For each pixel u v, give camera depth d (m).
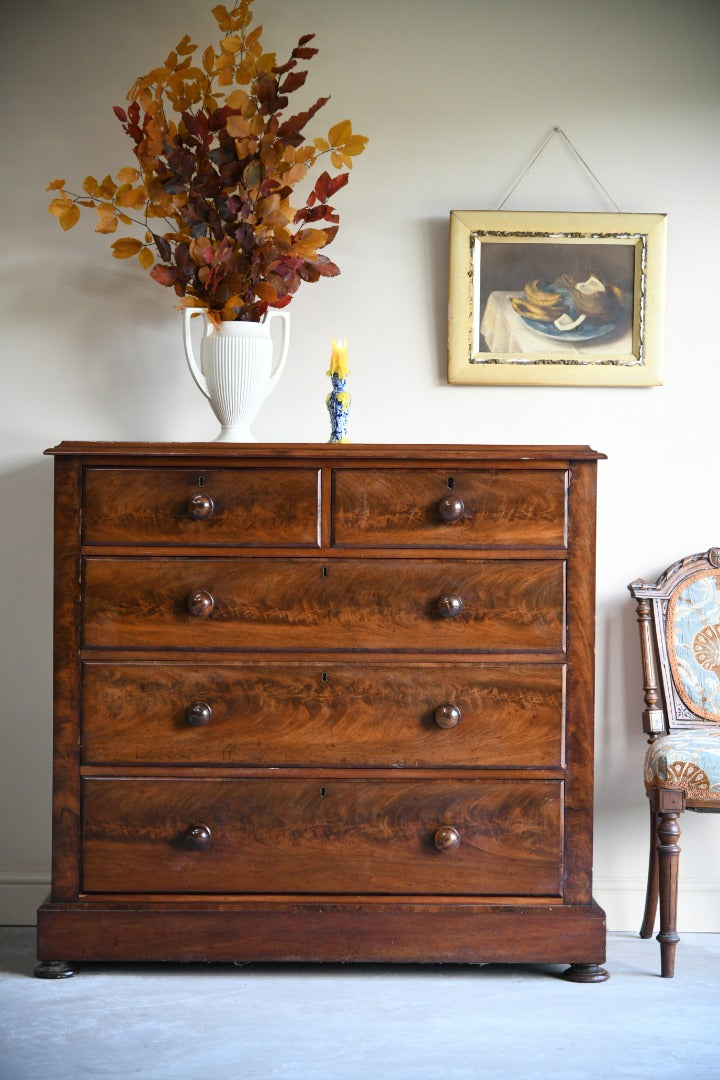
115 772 2.75
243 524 2.74
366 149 3.32
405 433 3.34
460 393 3.34
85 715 2.75
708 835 3.32
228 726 2.74
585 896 2.75
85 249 3.31
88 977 2.81
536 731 2.74
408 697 2.74
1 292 3.32
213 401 3.04
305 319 3.33
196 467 2.74
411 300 3.33
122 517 2.74
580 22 3.32
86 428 3.33
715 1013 2.62
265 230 3.05
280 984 2.78
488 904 2.74
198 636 2.74
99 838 2.75
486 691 2.74
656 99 3.33
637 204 3.33
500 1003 2.67
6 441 3.32
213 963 2.92
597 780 3.35
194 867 2.75
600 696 3.35
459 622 2.74
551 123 3.33
